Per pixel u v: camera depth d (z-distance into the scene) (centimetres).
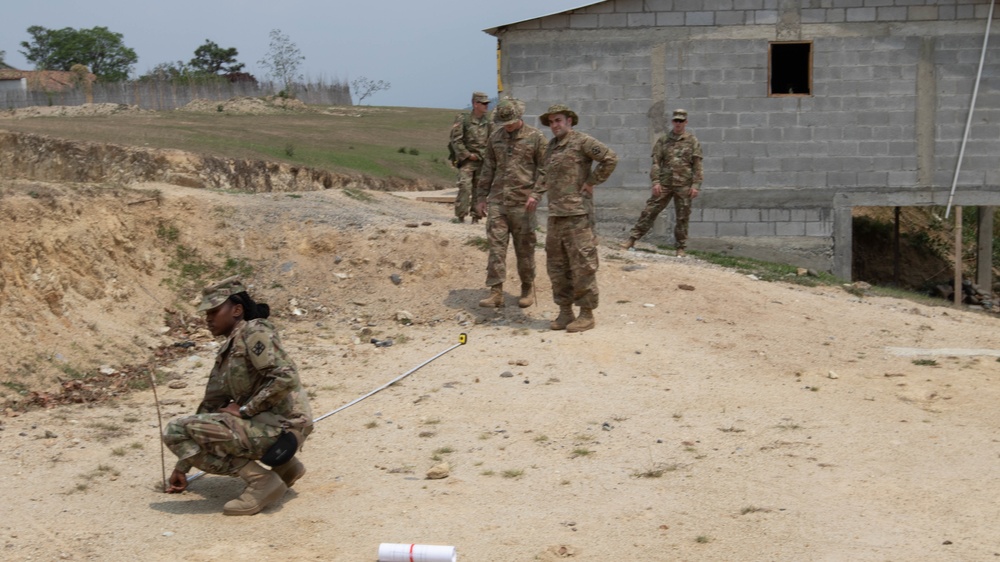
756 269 1616
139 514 625
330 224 1355
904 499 645
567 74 1784
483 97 1488
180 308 1165
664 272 1304
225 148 2398
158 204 1291
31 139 2367
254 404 620
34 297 984
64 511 623
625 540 586
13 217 1025
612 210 1803
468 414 847
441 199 1909
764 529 599
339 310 1191
